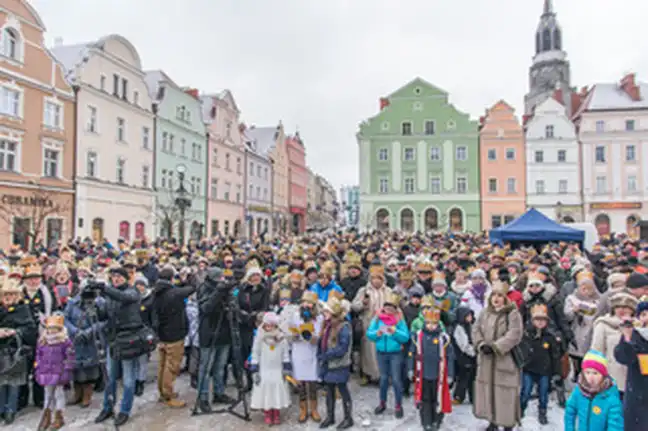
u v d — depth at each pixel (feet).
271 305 26.25
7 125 77.56
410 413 21.61
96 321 21.61
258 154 178.40
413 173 172.14
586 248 66.13
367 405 22.70
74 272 31.14
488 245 53.06
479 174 168.66
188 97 131.13
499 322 18.21
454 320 22.25
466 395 23.80
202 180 137.90
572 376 26.50
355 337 25.26
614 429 12.90
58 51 101.71
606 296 20.65
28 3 81.92
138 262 35.37
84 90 93.56
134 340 20.65
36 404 22.67
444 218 168.25
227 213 152.46
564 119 165.07
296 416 21.65
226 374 25.93
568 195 163.43
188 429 20.15
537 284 21.44
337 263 34.99
